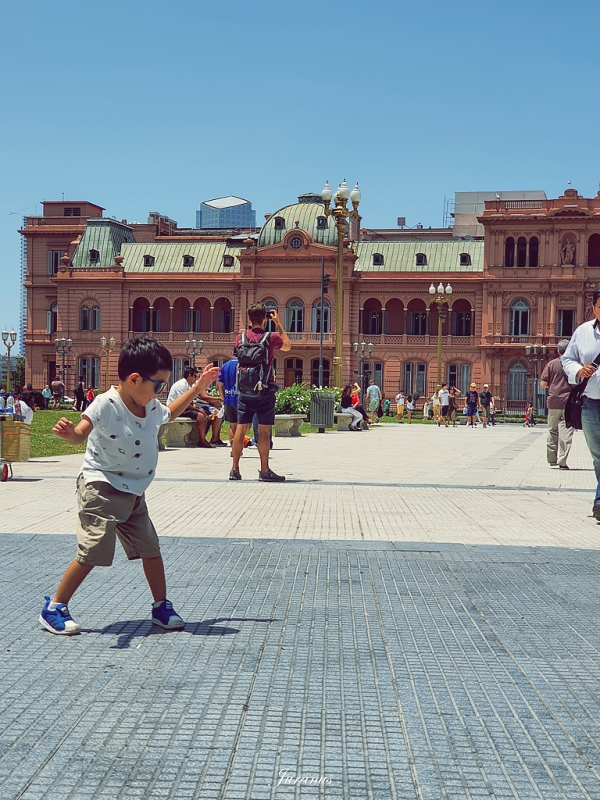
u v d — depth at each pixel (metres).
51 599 4.85
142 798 2.88
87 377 74.50
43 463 14.98
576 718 3.63
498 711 3.70
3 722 3.49
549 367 15.82
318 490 11.26
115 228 77.38
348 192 27.22
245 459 16.53
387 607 5.40
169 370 4.74
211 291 73.25
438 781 3.04
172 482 11.86
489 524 8.62
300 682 4.01
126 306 74.12
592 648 4.61
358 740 3.37
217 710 3.65
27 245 80.12
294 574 6.28
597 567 6.62
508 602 5.57
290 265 70.75
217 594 5.65
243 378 11.91
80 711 3.62
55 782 2.99
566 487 12.13
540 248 66.94
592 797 2.94
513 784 3.02
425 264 71.12
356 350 71.06
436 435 31.41
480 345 68.44
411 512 9.38
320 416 28.39
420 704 3.76
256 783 3.00
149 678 4.03
